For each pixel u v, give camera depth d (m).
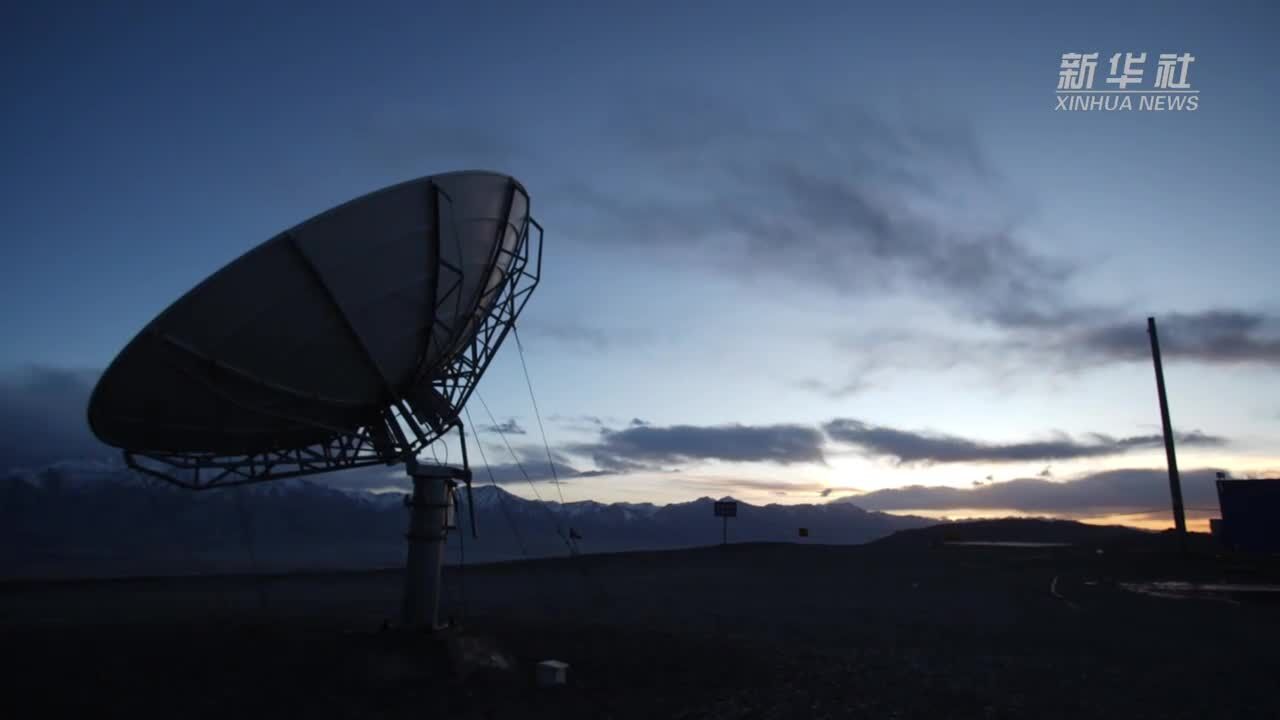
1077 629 35.44
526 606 42.97
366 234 21.39
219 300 19.81
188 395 21.42
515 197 25.94
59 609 40.06
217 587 55.91
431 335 24.92
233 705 19.31
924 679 24.52
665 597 49.09
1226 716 20.36
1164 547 82.00
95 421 20.64
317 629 30.27
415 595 24.84
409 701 20.09
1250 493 71.56
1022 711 20.75
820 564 79.56
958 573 68.06
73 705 19.25
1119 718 20.16
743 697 21.78
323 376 23.31
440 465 25.55
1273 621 37.62
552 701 20.64
